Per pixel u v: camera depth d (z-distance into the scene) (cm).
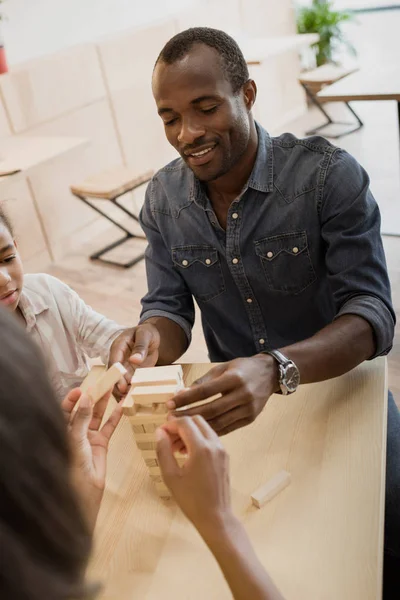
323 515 99
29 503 38
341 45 734
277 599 67
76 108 429
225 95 129
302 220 143
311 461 110
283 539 96
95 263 410
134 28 474
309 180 141
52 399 41
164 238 157
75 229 437
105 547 101
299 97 638
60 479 40
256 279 149
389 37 757
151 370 106
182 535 102
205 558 97
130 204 481
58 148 333
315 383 128
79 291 377
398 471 138
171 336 149
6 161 320
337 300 138
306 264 147
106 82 447
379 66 374
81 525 42
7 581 37
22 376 39
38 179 406
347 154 141
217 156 133
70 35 443
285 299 152
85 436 91
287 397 126
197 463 70
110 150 459
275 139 147
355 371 129
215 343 173
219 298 157
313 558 92
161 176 157
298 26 653
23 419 38
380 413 117
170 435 77
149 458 104
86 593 43
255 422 121
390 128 548
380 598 85
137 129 479
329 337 123
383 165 468
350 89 334
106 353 162
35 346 42
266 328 157
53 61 409
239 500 104
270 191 143
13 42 408
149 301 158
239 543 69
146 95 480
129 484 115
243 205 144
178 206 152
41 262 416
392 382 254
